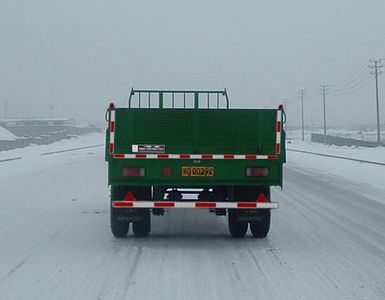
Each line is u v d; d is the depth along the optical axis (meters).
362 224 13.10
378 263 8.98
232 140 10.19
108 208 15.81
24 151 56.50
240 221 10.62
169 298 6.93
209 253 9.66
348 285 7.60
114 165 10.15
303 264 8.87
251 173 10.20
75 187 22.09
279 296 7.04
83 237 11.18
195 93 12.17
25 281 7.72
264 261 9.05
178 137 10.18
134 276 8.00
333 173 30.91
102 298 6.91
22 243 10.52
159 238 11.16
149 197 10.37
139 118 10.13
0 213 14.63
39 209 15.52
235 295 7.08
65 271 8.31
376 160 43.94
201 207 9.99
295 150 66.75
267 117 10.22
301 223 13.23
